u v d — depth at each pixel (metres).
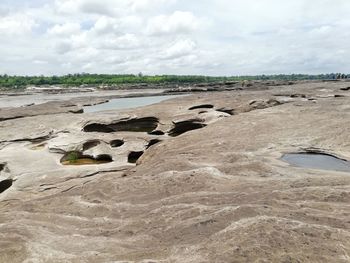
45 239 10.38
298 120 27.16
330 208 11.07
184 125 36.06
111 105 66.31
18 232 10.66
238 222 9.73
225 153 19.52
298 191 12.53
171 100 49.91
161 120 37.78
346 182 13.62
